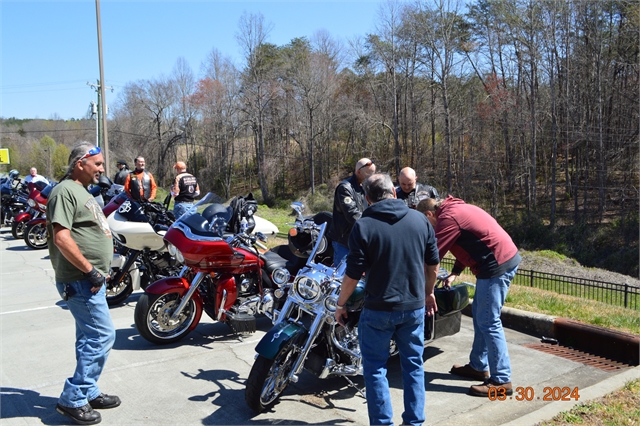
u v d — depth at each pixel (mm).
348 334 4398
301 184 54719
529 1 38781
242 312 5750
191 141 59625
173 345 5785
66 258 3777
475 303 4473
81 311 3936
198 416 4117
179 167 9938
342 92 54750
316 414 4141
